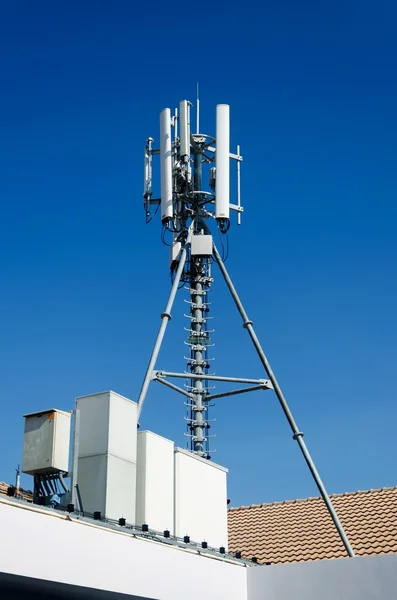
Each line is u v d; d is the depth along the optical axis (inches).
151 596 639.1
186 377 1011.9
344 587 757.9
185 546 713.6
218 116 1119.0
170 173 1096.8
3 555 522.3
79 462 697.0
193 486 790.5
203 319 1269.7
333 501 1126.4
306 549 993.5
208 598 713.0
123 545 623.2
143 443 747.4
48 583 551.2
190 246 1125.7
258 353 1019.9
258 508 1171.9
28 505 552.4
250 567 789.9
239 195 1117.1
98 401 712.4
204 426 1226.0
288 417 976.9
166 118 1119.6
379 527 1006.4
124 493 693.9
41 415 663.1
